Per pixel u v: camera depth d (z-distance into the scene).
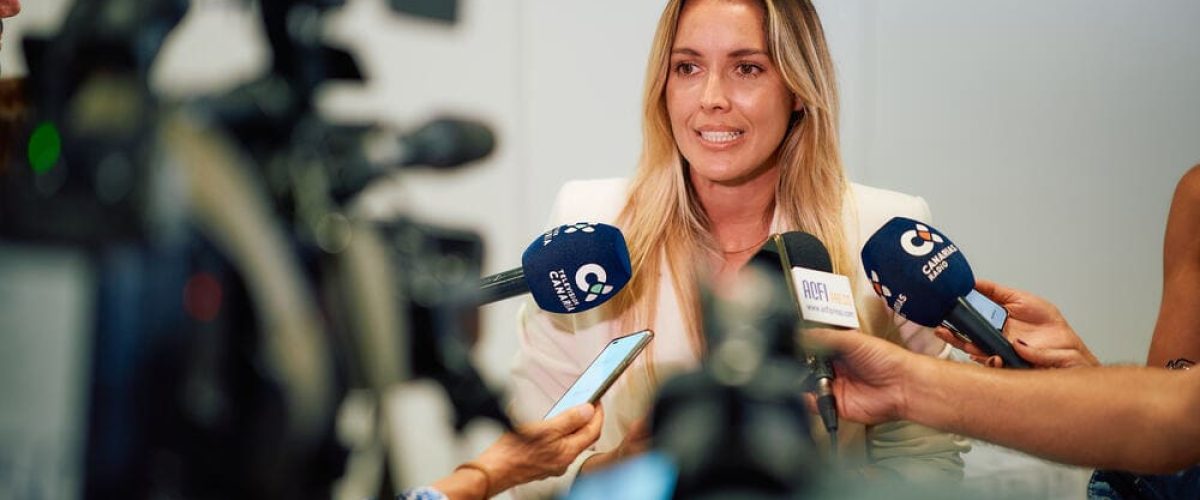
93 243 0.82
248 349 0.86
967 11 4.90
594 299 2.14
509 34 4.37
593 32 4.51
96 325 0.83
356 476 0.93
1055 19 5.01
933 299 2.17
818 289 1.98
